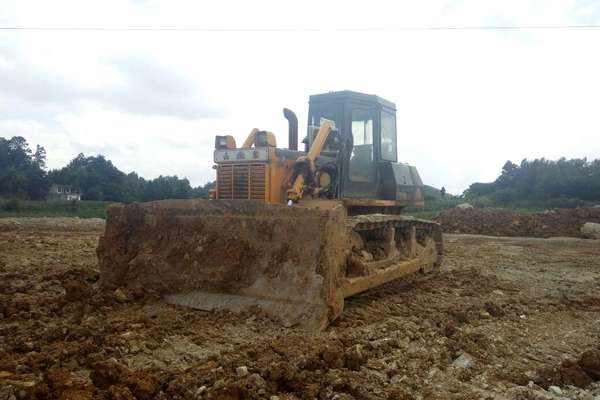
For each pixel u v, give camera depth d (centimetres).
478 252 1505
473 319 644
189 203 673
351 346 476
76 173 5628
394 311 652
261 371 400
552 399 398
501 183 4347
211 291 622
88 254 1142
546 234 2211
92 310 588
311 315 543
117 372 382
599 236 2052
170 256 660
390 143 982
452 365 466
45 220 2450
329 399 373
